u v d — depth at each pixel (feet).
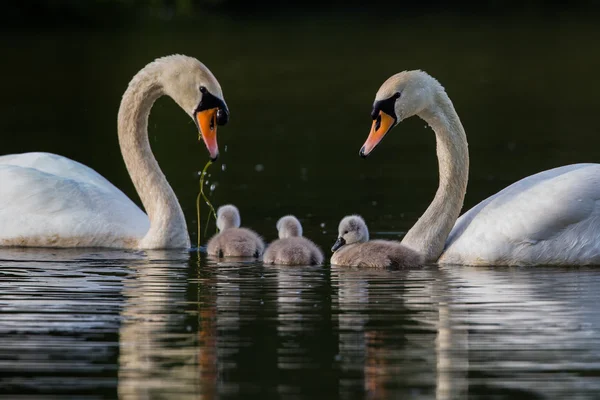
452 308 41.29
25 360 35.17
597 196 48.93
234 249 52.85
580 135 96.99
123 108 56.39
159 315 40.52
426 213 51.70
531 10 248.11
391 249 49.62
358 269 49.42
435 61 157.38
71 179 57.11
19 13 208.44
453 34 197.26
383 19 232.94
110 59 154.71
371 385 32.89
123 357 35.47
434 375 33.68
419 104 50.93
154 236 55.36
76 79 136.87
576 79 138.51
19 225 55.36
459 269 49.08
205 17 234.38
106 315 40.47
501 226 49.49
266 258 51.49
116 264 50.75
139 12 234.79
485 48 172.65
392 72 146.00
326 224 62.69
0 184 56.39
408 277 47.29
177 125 108.37
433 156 89.04
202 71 53.98
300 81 140.05
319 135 101.09
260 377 33.60
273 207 68.33
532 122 106.11
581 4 255.09
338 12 249.55
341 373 33.94
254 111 117.39
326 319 39.81
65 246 55.42
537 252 49.01
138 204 71.92
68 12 213.05
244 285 45.80
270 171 82.69
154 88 55.93
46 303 42.32
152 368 34.45
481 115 111.65
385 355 35.53
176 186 77.00
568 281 45.80
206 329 38.52
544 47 173.78
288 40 187.01
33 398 32.01
